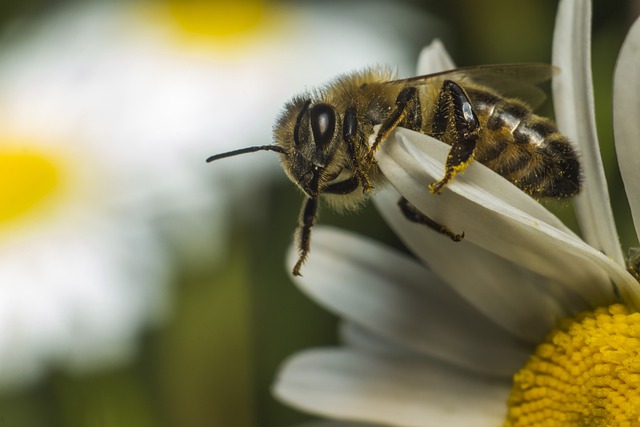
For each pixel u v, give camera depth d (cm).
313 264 11
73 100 14
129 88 14
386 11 14
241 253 13
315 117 10
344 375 11
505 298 10
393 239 13
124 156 13
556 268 10
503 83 10
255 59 14
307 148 10
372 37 14
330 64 14
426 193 10
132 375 12
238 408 12
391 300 11
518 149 10
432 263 10
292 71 14
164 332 12
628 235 11
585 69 10
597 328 10
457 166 9
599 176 10
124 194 13
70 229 13
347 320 11
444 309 11
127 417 12
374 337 11
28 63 14
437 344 11
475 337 11
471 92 10
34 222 13
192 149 13
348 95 10
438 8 14
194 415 12
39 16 14
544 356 10
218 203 13
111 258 13
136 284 13
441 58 10
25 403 12
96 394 12
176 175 13
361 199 10
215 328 12
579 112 10
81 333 12
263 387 12
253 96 14
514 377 10
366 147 10
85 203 13
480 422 11
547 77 10
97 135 13
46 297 12
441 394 11
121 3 14
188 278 13
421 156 9
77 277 13
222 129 13
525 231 10
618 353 10
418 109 10
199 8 14
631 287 10
